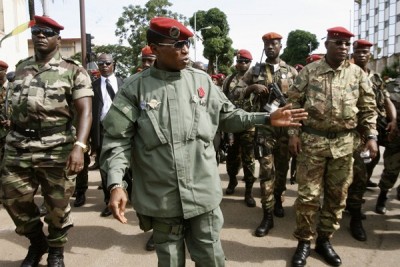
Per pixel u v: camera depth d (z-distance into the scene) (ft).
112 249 11.87
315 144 10.32
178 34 6.57
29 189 9.83
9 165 9.70
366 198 16.92
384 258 11.05
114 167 6.48
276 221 14.20
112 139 6.83
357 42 13.65
